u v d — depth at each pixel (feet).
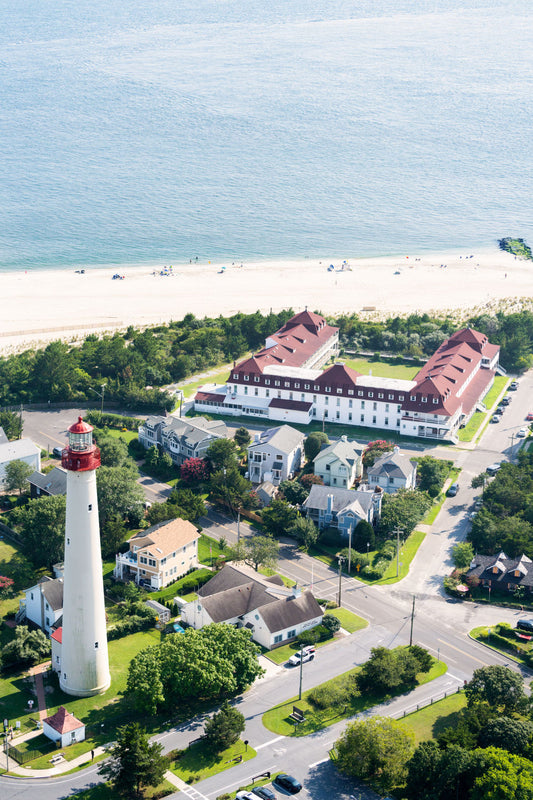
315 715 548.31
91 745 520.01
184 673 545.44
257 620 620.90
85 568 536.83
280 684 579.48
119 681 576.20
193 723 540.93
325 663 601.21
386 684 564.71
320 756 517.14
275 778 497.46
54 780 491.31
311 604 639.76
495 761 476.95
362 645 623.36
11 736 524.11
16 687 570.87
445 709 556.51
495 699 545.03
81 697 561.02
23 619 644.69
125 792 483.92
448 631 643.04
